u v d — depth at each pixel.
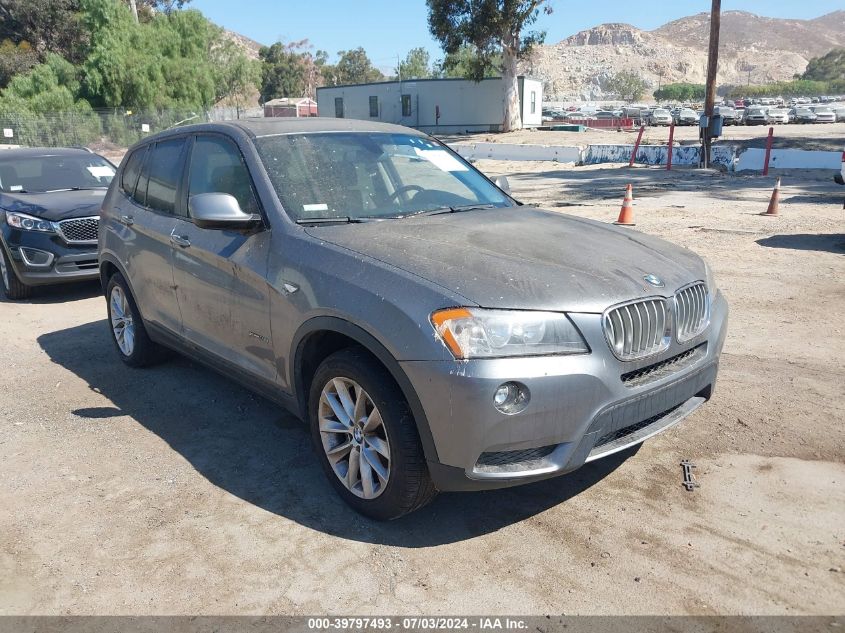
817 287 7.27
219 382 5.34
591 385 2.93
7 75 51.62
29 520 3.51
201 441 4.35
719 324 3.67
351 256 3.35
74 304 8.03
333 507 3.56
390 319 3.01
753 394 4.70
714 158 21.61
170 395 5.11
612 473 3.77
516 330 2.88
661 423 3.36
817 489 3.54
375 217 3.97
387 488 3.20
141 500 3.67
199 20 50.72
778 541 3.14
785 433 4.13
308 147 4.29
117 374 5.59
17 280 8.08
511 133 45.09
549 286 3.04
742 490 3.56
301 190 3.97
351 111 52.62
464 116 48.78
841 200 13.53
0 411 4.90
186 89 48.78
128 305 5.45
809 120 51.59
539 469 2.95
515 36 44.59
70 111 42.31
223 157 4.37
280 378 3.78
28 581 3.04
